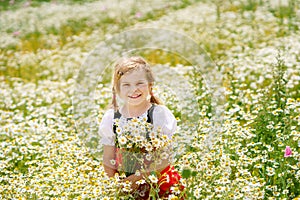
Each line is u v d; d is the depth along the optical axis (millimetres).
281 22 11172
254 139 5527
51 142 5676
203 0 14094
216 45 10141
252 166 5109
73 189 4602
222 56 9273
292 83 7191
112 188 4285
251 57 8711
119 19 13094
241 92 6910
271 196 4590
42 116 7027
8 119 6699
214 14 12352
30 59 10234
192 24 11859
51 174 4859
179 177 4492
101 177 4594
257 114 6027
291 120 5406
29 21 13289
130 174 4430
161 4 14086
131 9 13820
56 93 7938
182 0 14227
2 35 12273
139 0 14500
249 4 12953
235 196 4203
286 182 4758
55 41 11648
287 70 7434
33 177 4949
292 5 12016
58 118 6957
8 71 9750
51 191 4562
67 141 5668
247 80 7781
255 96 6445
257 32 10570
